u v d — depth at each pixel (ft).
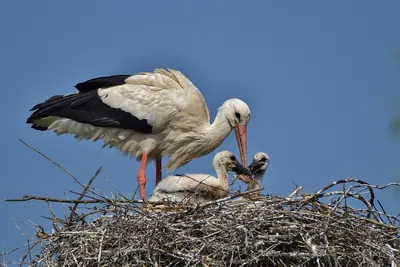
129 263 44.04
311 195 45.98
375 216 46.60
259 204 45.29
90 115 57.21
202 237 43.78
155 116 56.75
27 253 45.91
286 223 44.27
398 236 45.29
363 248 44.01
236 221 44.16
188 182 50.78
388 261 44.21
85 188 46.78
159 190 50.98
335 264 42.98
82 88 58.49
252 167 55.62
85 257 44.37
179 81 57.88
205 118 57.82
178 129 57.31
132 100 56.95
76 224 46.44
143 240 44.01
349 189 46.14
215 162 53.06
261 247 43.86
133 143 57.36
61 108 57.52
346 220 44.60
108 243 44.68
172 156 58.03
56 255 45.65
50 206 47.01
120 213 45.32
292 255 43.52
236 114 57.26
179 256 43.57
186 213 44.98
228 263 43.50
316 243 44.01
